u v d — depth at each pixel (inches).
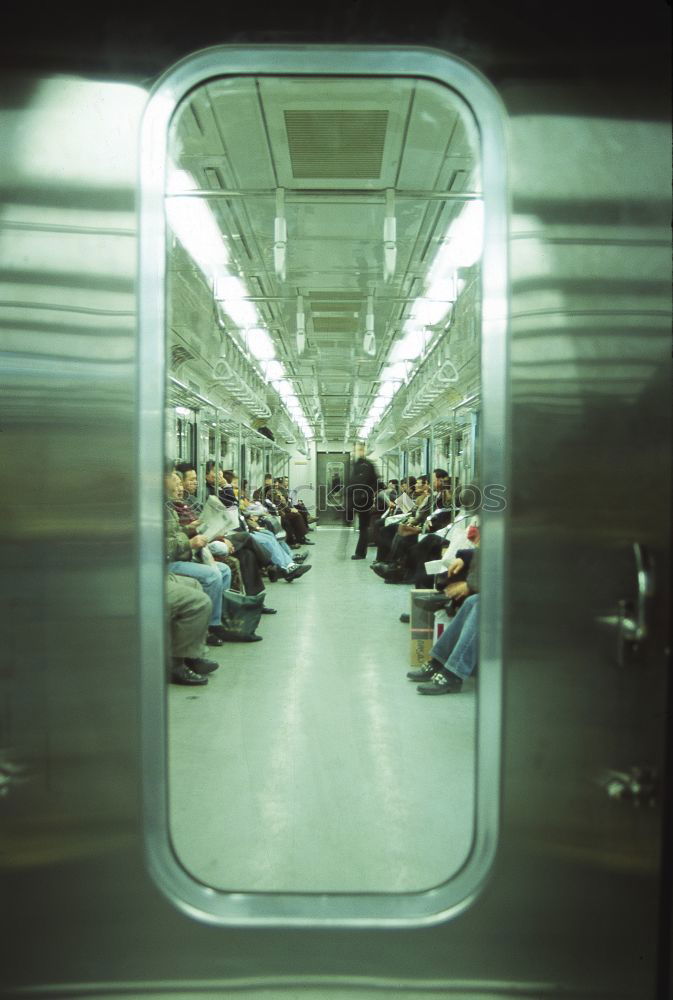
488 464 57.4
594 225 56.6
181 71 57.1
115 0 57.0
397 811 96.9
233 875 80.2
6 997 59.2
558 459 57.1
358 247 147.9
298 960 58.2
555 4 56.6
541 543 57.2
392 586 296.7
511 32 56.8
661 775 58.3
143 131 56.9
